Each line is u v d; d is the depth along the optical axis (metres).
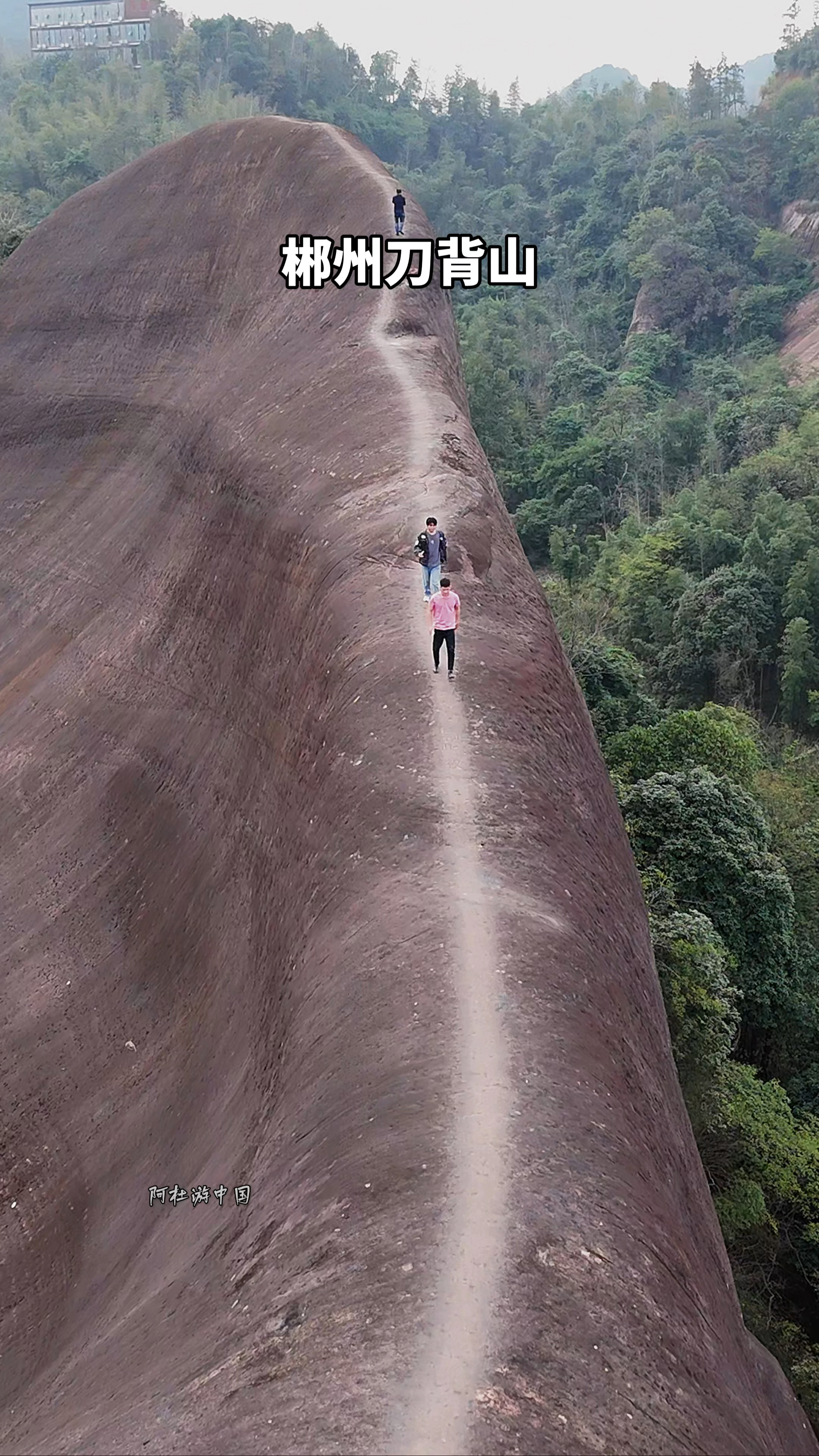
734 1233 21.08
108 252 37.09
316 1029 10.38
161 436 29.58
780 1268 23.17
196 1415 7.10
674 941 21.78
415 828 11.78
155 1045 16.67
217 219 33.19
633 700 43.62
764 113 139.25
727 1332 8.63
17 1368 13.42
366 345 23.70
